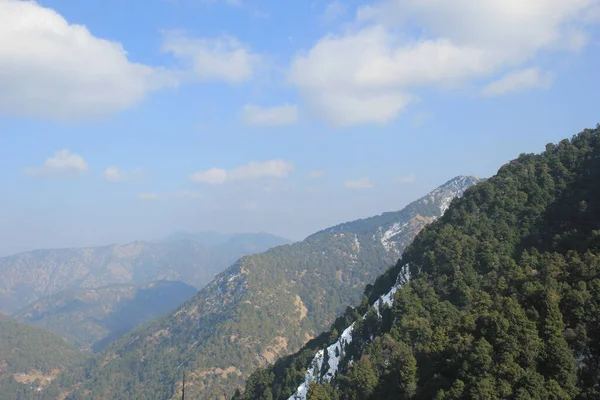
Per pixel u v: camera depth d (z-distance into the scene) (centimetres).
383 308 13112
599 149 14238
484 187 14938
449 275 12419
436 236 14162
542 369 7700
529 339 7869
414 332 10762
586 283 8819
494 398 7262
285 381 15262
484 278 11738
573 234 11344
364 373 10425
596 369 7531
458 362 8512
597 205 12031
